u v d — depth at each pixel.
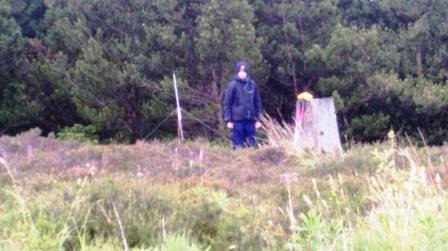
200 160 9.43
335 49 23.30
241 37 22.19
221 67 22.48
